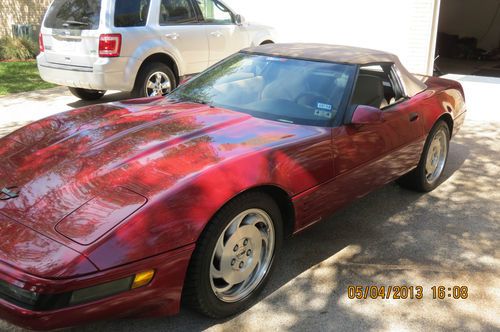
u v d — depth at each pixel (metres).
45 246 2.12
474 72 12.52
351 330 2.73
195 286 2.50
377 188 3.88
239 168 2.66
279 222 2.96
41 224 2.23
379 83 3.94
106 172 2.56
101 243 2.13
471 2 16.36
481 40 16.53
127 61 6.97
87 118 3.45
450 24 16.91
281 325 2.75
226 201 2.51
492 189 4.89
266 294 3.04
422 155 4.46
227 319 2.79
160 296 2.34
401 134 3.97
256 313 2.85
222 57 8.53
